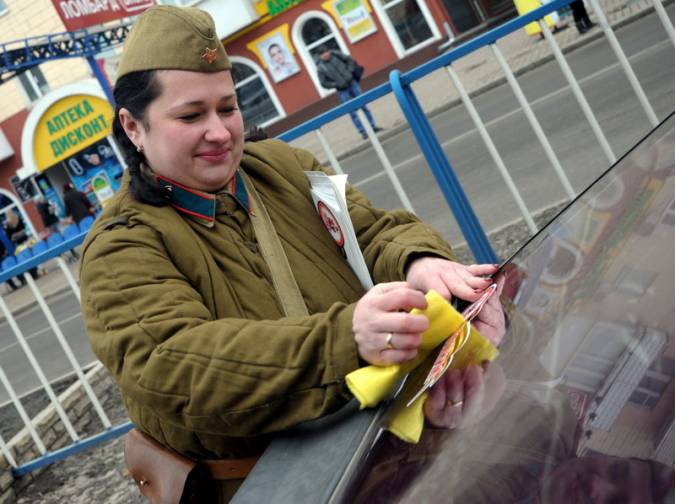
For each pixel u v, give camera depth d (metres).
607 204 1.23
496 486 0.85
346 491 0.95
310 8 21.55
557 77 10.00
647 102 3.75
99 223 1.61
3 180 22.67
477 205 6.43
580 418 0.90
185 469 1.55
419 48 21.19
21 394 7.57
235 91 1.62
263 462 1.21
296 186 1.79
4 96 21.91
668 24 3.89
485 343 1.08
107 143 21.83
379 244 1.70
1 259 21.58
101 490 4.28
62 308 11.92
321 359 1.24
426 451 0.94
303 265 1.67
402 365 1.18
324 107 22.06
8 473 4.56
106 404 5.49
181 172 1.59
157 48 1.54
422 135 3.65
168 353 1.36
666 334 0.95
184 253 1.56
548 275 1.15
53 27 20.14
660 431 0.87
